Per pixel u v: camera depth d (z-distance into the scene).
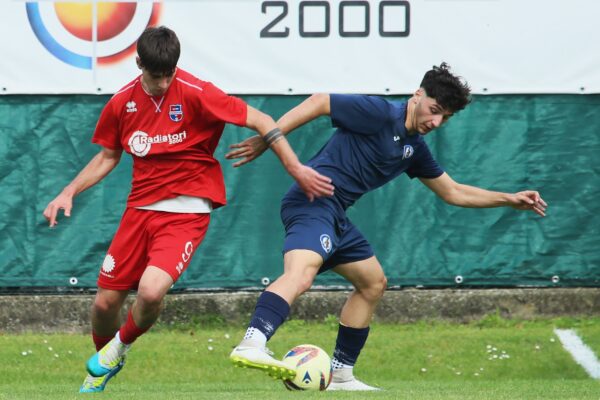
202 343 34.44
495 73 36.91
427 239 37.16
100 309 24.58
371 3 36.44
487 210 37.22
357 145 24.09
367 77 36.47
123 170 36.84
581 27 36.84
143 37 22.12
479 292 37.28
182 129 22.98
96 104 36.72
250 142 23.56
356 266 25.05
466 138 37.12
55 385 28.22
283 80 36.44
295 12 36.38
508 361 33.00
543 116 37.09
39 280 36.81
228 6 36.31
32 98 36.66
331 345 34.22
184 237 23.20
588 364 32.88
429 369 32.38
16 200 36.72
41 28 36.44
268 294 21.70
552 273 37.31
